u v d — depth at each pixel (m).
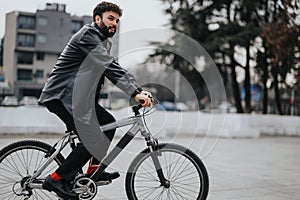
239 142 12.45
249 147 11.06
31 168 3.50
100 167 3.42
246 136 14.38
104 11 3.43
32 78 27.69
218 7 19.91
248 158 8.58
